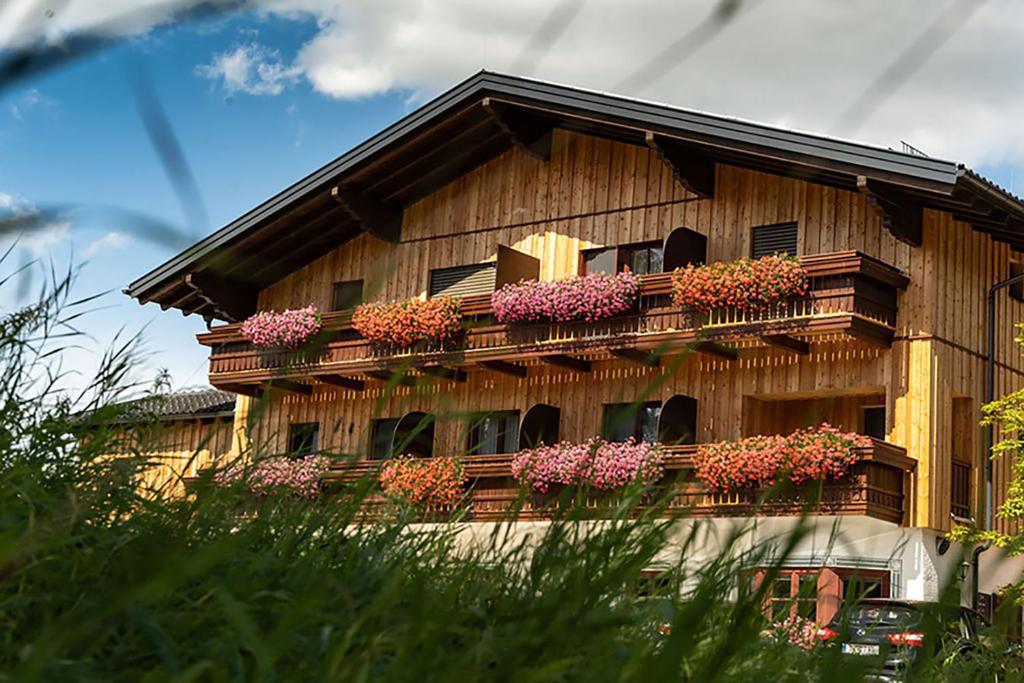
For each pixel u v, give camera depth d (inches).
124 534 61.8
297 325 909.2
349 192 894.4
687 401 796.0
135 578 52.2
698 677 46.7
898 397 749.3
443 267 919.7
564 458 743.1
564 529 63.0
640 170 855.1
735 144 756.0
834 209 781.3
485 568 71.2
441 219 926.4
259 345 937.5
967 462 776.9
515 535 74.5
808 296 742.5
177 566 32.3
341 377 911.0
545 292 821.2
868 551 729.6
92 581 57.0
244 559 62.1
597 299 803.4
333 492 77.7
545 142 888.9
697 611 37.0
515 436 869.8
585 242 869.2
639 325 797.9
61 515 57.2
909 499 733.9
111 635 52.0
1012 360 823.1
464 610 53.6
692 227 827.4
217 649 48.8
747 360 790.5
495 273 895.1
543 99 808.3
